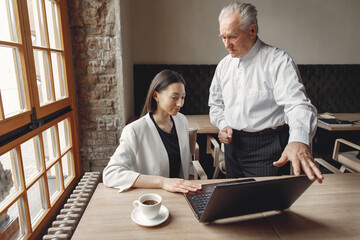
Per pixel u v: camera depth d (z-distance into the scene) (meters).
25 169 1.46
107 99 2.20
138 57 2.97
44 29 1.67
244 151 1.63
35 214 1.58
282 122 1.51
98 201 1.01
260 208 0.91
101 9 2.03
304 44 3.12
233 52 1.42
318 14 3.05
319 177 0.85
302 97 1.27
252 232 0.85
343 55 3.20
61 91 1.98
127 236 0.82
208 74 3.04
